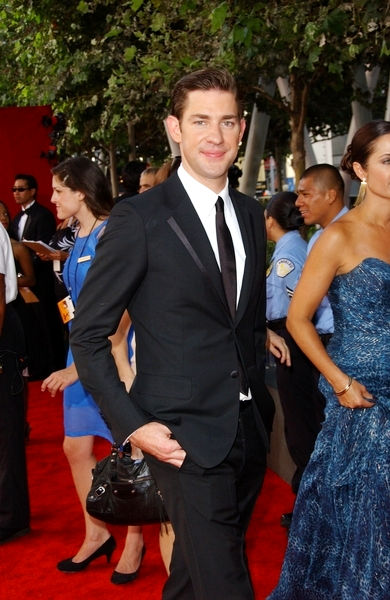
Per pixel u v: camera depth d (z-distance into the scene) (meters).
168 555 3.33
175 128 2.64
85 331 2.50
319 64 8.44
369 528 2.84
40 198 10.73
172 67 7.49
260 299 2.69
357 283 2.97
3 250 4.23
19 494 4.55
